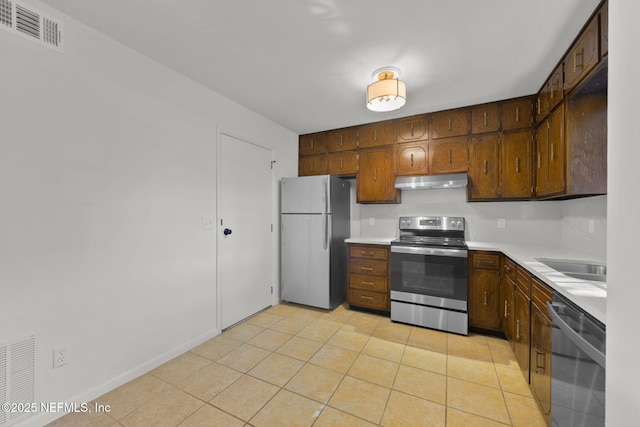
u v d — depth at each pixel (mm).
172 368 2033
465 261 2572
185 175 2283
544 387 1449
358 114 3123
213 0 1473
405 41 1809
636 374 502
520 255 2080
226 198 2695
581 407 1039
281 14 1576
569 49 1830
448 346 2365
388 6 1504
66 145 1586
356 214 3748
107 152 1774
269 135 3299
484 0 1454
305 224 3303
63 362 1563
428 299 2717
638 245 505
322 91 2549
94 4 1501
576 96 1833
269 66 2129
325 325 2801
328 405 1655
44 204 1500
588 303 982
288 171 3666
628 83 535
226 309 2691
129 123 1896
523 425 1490
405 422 1521
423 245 2791
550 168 2189
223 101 2648
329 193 3188
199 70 2193
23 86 1429
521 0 1448
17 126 1407
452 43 1823
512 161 2701
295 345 2381
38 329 1475
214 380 1893
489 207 3027
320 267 3221
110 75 1791
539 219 2816
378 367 2049
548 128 2238
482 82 2359
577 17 1557
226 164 2695
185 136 2283
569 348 1135
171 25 1677
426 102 2793
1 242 1359
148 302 2006
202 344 2393
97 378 1717
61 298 1562
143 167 1979
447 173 2982
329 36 1770
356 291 3182
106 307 1765
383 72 2182
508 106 2721
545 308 1448
